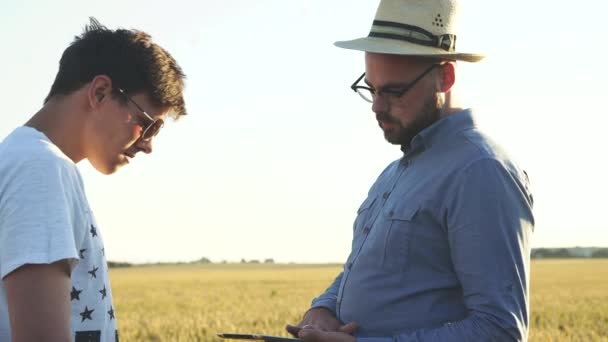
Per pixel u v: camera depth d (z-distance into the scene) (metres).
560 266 80.88
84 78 3.02
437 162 3.52
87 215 2.91
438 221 3.44
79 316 2.91
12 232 2.66
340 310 3.75
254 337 3.35
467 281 3.33
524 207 3.41
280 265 112.56
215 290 43.62
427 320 3.46
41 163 2.74
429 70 3.53
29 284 2.63
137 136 3.11
